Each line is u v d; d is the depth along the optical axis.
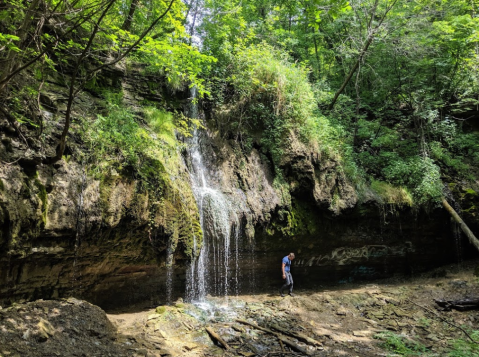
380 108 15.33
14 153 5.55
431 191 12.74
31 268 5.76
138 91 9.76
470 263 13.64
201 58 9.51
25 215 5.38
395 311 9.46
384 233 12.66
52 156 6.16
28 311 5.35
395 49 14.16
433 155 14.48
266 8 16.94
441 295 10.66
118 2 7.36
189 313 7.46
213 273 9.02
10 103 5.85
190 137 10.41
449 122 15.62
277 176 10.94
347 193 11.59
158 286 8.05
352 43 15.11
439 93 15.53
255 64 11.54
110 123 7.63
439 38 14.50
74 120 7.12
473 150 15.62
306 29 17.28
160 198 7.59
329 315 8.78
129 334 6.02
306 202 11.34
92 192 6.54
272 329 7.50
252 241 9.88
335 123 13.60
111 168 7.00
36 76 6.74
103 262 6.96
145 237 7.30
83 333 5.39
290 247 10.97
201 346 6.25
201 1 12.19
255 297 9.68
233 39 12.97
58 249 6.04
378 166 13.59
